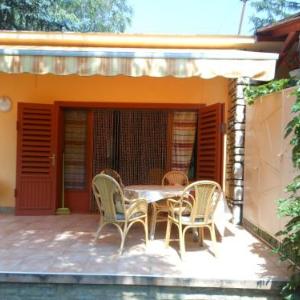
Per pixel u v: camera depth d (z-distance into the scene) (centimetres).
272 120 709
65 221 958
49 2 2291
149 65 740
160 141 1131
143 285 541
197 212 652
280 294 534
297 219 520
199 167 1068
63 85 1090
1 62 745
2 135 1083
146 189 781
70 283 543
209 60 741
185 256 652
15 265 584
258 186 793
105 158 1133
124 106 1091
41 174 1050
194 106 1080
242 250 700
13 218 994
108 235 804
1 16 2158
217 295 541
